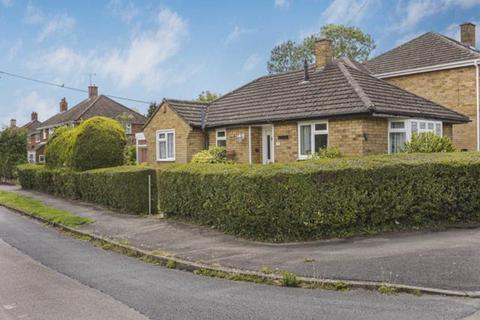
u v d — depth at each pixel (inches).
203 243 406.3
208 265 332.5
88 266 350.0
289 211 391.2
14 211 716.7
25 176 1095.6
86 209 668.7
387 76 1051.3
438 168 431.2
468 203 443.5
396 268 292.5
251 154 826.8
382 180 411.2
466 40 1133.1
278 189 392.8
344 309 234.7
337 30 2089.1
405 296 252.5
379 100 697.0
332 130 692.7
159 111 979.9
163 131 967.6
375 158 445.1
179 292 275.1
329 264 313.1
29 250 413.1
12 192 1016.9
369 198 406.6
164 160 969.5
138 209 599.5
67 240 469.7
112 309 243.4
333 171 394.6
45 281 303.1
